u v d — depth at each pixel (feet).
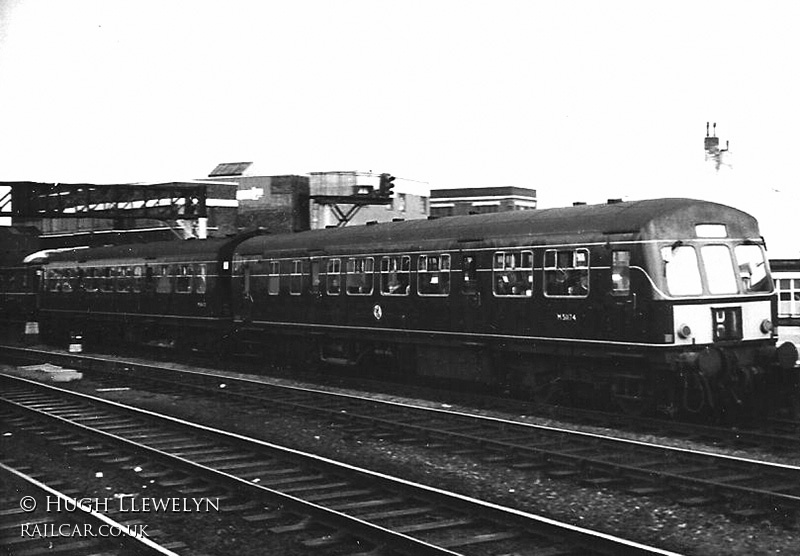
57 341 119.96
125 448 41.78
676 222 48.55
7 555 26.58
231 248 87.71
